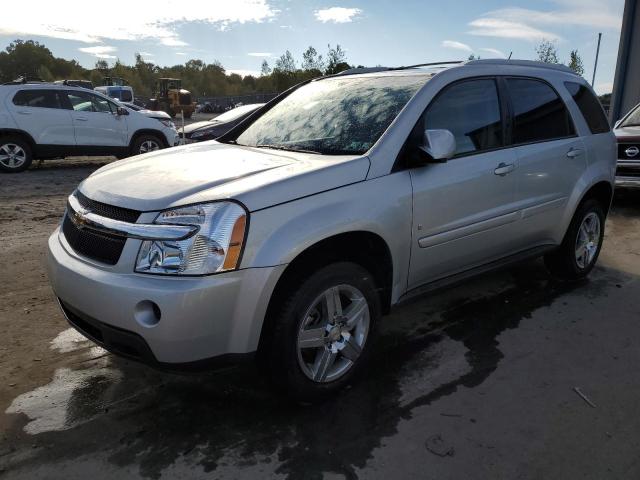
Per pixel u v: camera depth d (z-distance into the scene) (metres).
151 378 3.32
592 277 5.11
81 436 2.77
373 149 3.17
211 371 2.66
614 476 2.49
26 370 3.38
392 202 3.11
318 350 2.99
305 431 2.82
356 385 3.24
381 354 3.62
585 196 4.75
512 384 3.26
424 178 3.31
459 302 4.48
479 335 3.90
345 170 2.99
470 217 3.63
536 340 3.83
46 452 2.65
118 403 3.06
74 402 3.06
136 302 2.49
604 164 4.82
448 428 2.84
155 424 2.87
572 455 2.63
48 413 2.95
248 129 4.14
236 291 2.56
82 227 2.84
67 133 11.75
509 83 4.05
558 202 4.39
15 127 11.12
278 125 3.95
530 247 4.35
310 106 3.97
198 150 3.71
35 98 11.41
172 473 2.52
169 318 2.46
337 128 3.53
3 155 11.20
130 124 12.64
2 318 4.09
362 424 2.88
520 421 2.90
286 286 2.78
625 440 2.75
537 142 4.17
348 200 2.93
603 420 2.91
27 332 3.88
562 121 4.47
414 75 3.77
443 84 3.57
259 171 2.95
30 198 8.60
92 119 12.02
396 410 3.00
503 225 3.90
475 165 3.62
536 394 3.16
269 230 2.64
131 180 2.98
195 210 2.58
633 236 6.61
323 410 3.00
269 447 2.69
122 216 2.69
